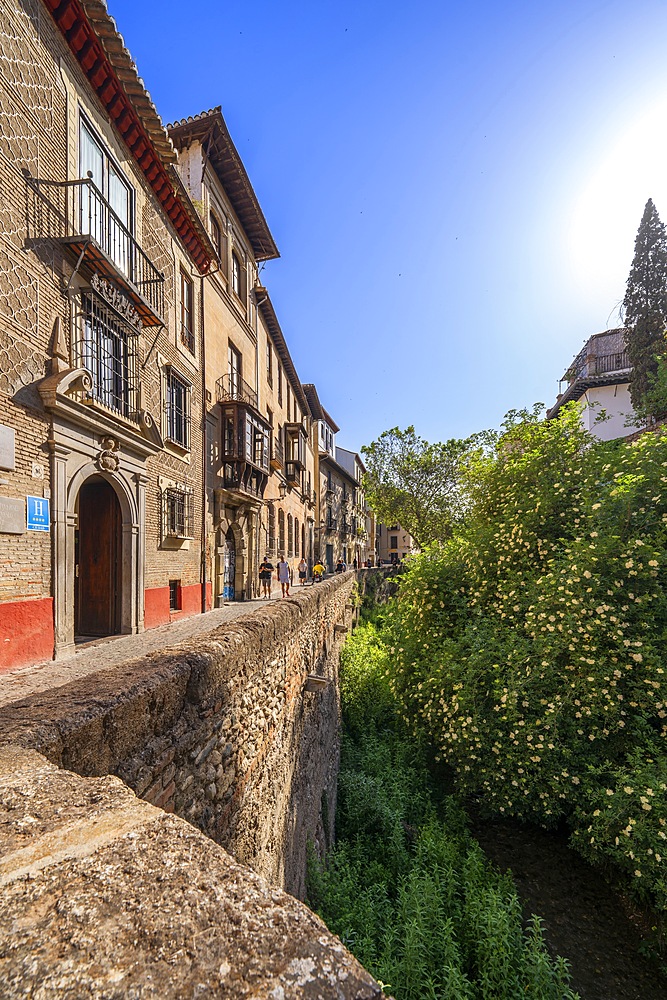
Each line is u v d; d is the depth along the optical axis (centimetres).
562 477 748
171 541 1046
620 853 496
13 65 577
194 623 1016
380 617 1973
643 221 1681
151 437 910
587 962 457
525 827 675
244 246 1625
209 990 70
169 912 85
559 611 593
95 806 121
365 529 5294
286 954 78
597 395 2016
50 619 617
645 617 541
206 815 241
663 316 1614
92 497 885
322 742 622
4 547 554
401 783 703
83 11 656
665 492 595
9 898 88
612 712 533
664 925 468
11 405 571
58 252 658
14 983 71
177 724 218
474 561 809
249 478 1491
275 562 1942
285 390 2336
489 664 650
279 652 388
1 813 113
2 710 164
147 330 941
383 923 430
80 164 721
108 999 67
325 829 557
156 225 990
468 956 410
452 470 2433
